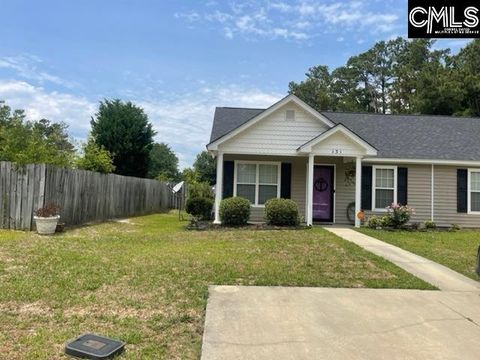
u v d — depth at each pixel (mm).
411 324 4906
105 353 3818
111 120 27594
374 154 14062
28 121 28203
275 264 7672
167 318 4848
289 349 4125
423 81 39188
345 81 55625
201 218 15680
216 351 4035
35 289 5750
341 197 15820
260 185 15492
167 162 54375
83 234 11688
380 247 9836
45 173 11953
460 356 4066
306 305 5465
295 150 14781
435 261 8547
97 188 15578
